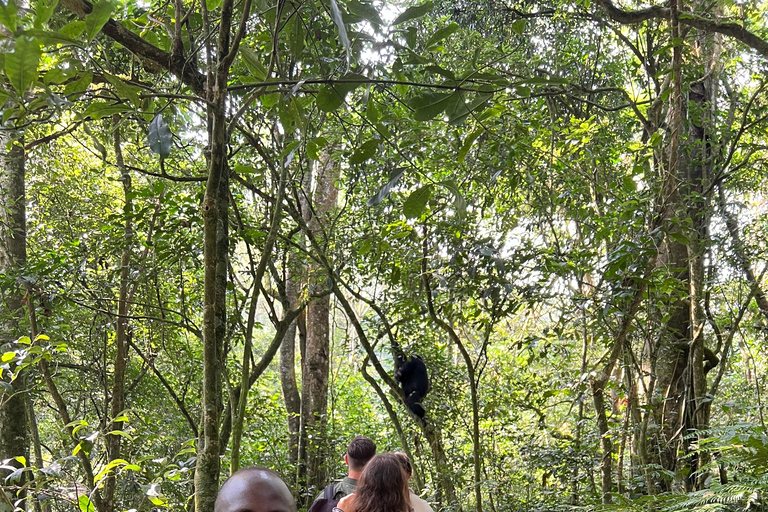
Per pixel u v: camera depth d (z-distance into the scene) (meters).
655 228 5.33
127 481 4.07
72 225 7.40
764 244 6.63
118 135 5.15
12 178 6.35
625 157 8.25
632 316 5.08
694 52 7.40
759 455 3.71
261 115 4.94
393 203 5.74
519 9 9.01
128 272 5.08
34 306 5.11
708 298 6.41
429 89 2.51
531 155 6.04
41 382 5.30
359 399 11.42
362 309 11.69
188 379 7.04
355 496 2.96
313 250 6.07
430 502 6.42
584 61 8.40
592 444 6.83
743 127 6.18
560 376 6.90
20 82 1.72
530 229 6.15
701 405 6.06
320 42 3.93
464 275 5.28
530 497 7.13
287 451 8.98
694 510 3.70
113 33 2.93
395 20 2.47
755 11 6.64
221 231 3.13
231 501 1.38
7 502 2.60
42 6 1.80
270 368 14.63
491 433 7.30
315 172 7.58
